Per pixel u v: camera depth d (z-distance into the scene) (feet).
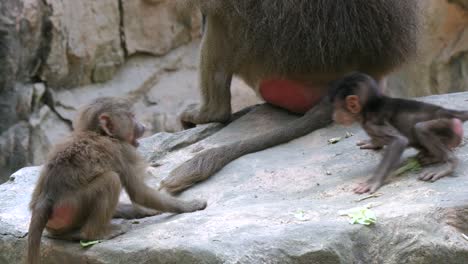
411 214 29.12
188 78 81.82
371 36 43.32
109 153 31.12
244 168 38.22
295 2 42.47
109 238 30.86
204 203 34.40
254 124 44.93
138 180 32.04
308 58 43.04
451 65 80.74
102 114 31.71
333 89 34.81
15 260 33.55
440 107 33.24
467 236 29.14
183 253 28.07
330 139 40.45
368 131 33.78
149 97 79.82
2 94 70.64
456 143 32.96
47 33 72.54
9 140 70.54
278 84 44.57
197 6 43.73
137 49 79.71
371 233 28.76
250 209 31.91
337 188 33.96
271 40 43.01
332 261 27.78
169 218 33.45
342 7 42.70
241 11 42.80
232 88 80.59
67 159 30.68
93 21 75.66
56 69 73.87
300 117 45.14
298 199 33.47
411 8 44.96
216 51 44.78
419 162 34.01
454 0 78.43
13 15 69.00
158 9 79.87
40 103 73.67
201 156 38.86
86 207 30.58
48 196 30.35
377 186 32.63
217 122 46.39
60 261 31.22
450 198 29.96
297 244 27.94
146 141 45.37
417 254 28.40
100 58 77.00
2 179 70.69
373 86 33.91
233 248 27.86
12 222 34.65
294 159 38.58
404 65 45.70
